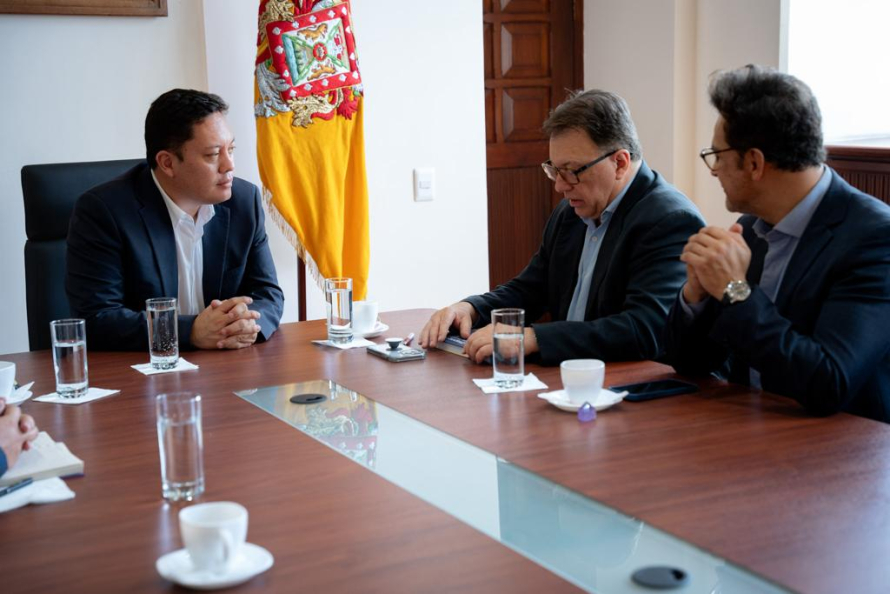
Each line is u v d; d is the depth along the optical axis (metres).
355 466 1.36
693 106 4.30
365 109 3.58
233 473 1.35
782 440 1.42
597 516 1.15
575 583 0.97
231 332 2.17
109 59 3.25
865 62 4.10
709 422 1.52
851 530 1.09
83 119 3.24
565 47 4.67
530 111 4.64
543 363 1.91
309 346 2.21
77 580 1.02
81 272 2.32
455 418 1.59
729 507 1.17
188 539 1.00
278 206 3.29
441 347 2.14
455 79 3.74
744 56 4.05
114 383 1.90
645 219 2.05
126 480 1.34
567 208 2.35
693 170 4.37
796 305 1.70
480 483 1.28
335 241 3.38
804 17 3.93
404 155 3.68
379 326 2.34
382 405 1.68
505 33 4.52
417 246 3.76
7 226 3.19
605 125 2.09
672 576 0.98
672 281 1.99
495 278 4.69
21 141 3.17
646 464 1.33
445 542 1.09
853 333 1.57
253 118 3.42
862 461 1.31
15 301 3.23
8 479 1.31
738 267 1.63
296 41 3.25
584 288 2.24
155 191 2.43
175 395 1.25
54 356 1.79
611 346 1.92
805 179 1.71
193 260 2.50
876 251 1.63
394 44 3.60
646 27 4.34
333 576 1.01
